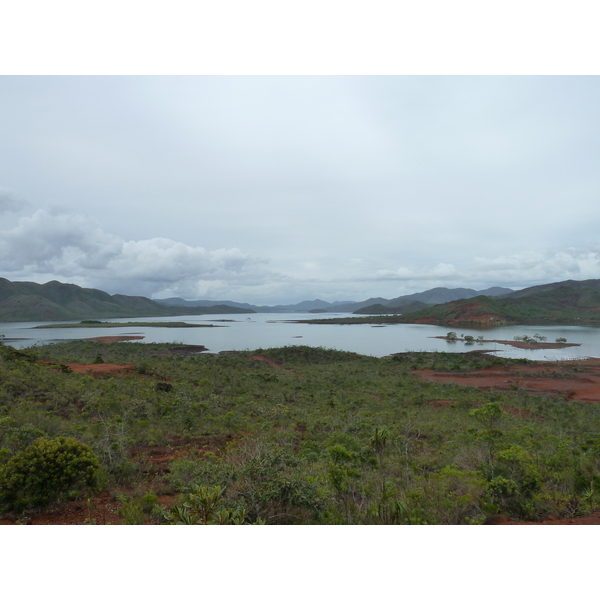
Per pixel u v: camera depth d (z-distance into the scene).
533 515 6.62
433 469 10.58
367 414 21.97
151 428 14.49
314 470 9.31
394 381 40.75
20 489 7.00
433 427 18.73
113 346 72.50
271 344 97.88
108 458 10.14
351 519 6.59
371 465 10.14
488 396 32.75
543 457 9.96
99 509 7.29
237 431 16.17
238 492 6.44
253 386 31.44
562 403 32.91
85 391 19.28
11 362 23.94
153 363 37.69
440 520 6.61
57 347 61.91
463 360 60.53
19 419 12.75
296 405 24.98
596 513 6.32
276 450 7.90
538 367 54.19
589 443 11.76
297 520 6.19
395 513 6.49
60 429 12.73
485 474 7.88
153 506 7.38
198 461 10.08
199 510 5.68
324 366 53.09
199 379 30.69
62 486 7.34
